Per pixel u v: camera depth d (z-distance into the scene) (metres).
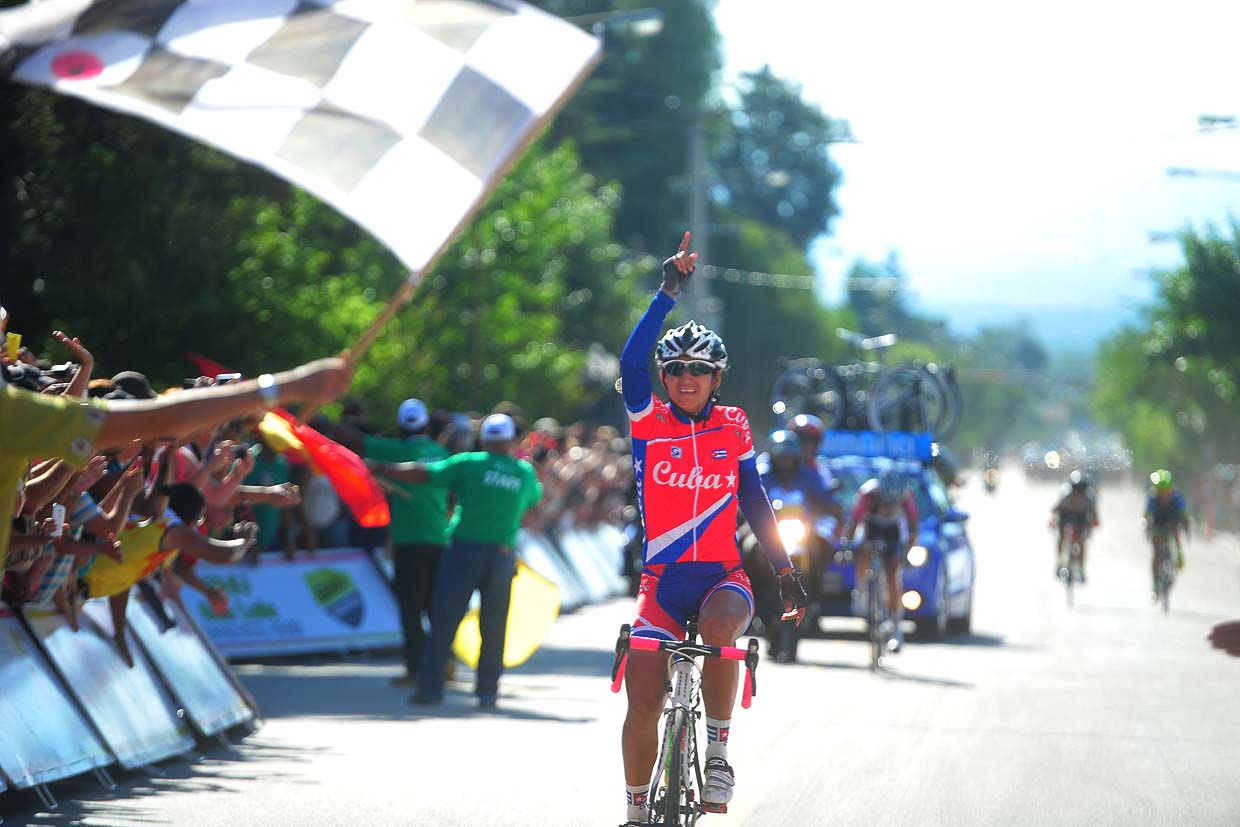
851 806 18.31
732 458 14.65
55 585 18.44
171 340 38.72
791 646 34.84
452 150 18.08
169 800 17.95
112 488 19.75
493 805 18.08
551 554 49.28
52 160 35.88
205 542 19.66
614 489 57.84
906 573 39.75
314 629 34.66
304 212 52.06
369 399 60.88
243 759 20.95
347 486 22.42
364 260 62.56
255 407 10.53
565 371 73.56
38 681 18.31
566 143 81.31
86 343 37.44
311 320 45.25
